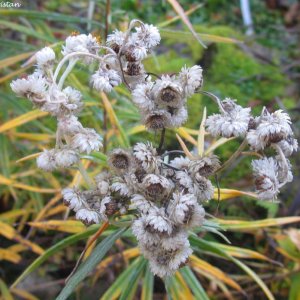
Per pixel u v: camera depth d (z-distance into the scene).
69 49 0.09
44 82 0.08
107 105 0.13
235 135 0.09
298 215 0.17
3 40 0.15
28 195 0.17
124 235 0.12
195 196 0.09
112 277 0.15
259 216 0.17
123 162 0.09
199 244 0.11
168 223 0.08
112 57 0.09
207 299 0.12
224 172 0.17
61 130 0.08
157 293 0.16
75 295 0.15
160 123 0.09
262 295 0.16
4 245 0.16
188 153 0.10
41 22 0.17
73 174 0.17
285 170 0.09
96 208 0.09
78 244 0.16
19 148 0.16
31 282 0.16
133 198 0.09
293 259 0.15
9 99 0.16
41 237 0.16
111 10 0.16
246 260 0.17
